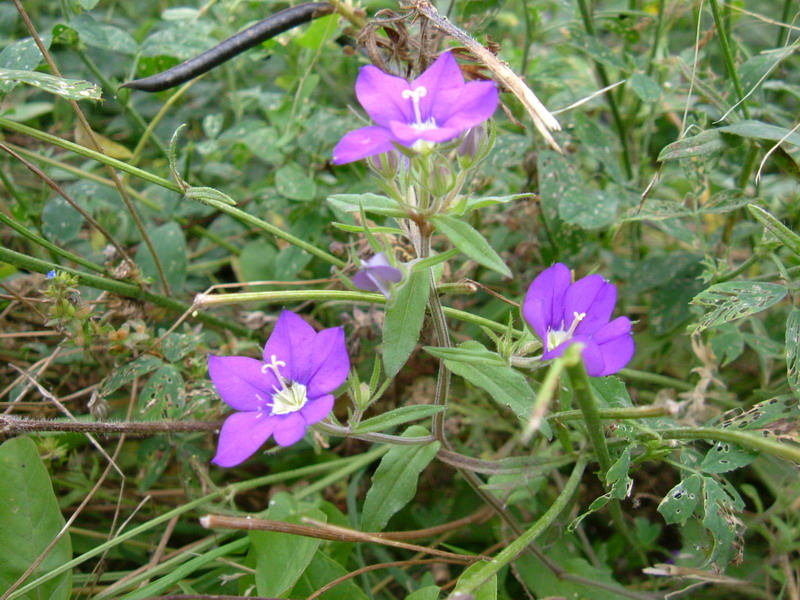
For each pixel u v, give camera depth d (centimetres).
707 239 18
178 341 15
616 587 14
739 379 18
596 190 16
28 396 16
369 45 14
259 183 19
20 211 17
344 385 12
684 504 11
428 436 13
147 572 13
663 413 10
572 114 17
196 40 17
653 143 22
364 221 10
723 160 18
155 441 15
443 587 13
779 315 17
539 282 11
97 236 18
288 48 18
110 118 22
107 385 14
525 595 15
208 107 22
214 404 15
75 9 17
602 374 10
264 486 17
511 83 12
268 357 11
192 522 16
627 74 18
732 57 16
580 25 18
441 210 11
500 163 16
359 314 16
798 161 16
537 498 16
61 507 15
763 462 16
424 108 10
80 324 14
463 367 11
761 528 14
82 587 13
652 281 17
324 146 18
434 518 16
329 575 13
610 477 11
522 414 11
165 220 19
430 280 11
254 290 18
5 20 20
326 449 17
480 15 16
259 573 13
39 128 20
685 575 12
